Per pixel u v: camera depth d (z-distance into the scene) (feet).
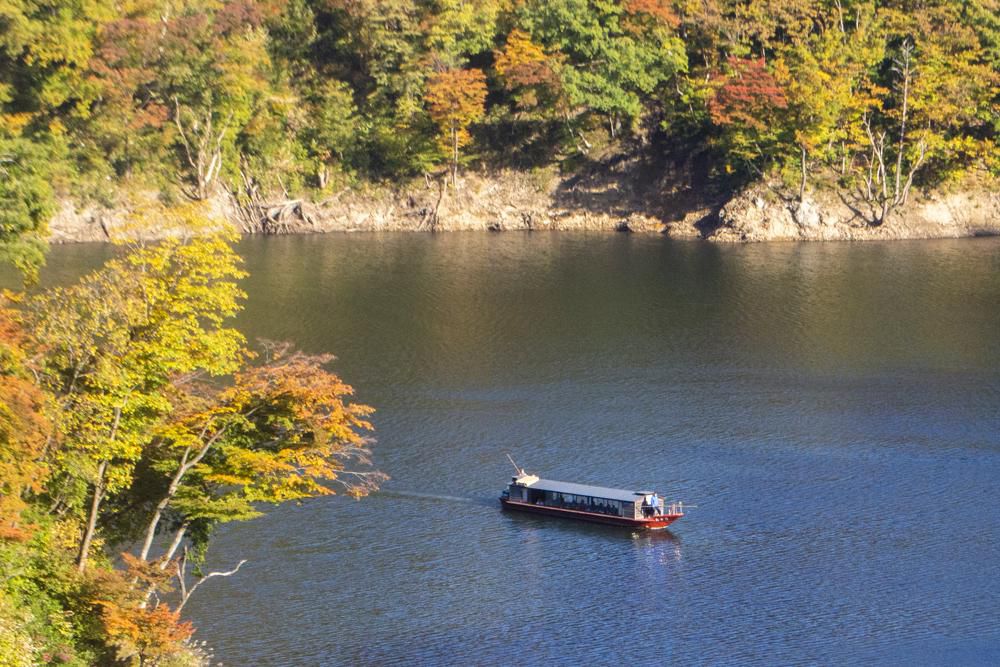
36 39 525.75
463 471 314.14
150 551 260.62
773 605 249.55
